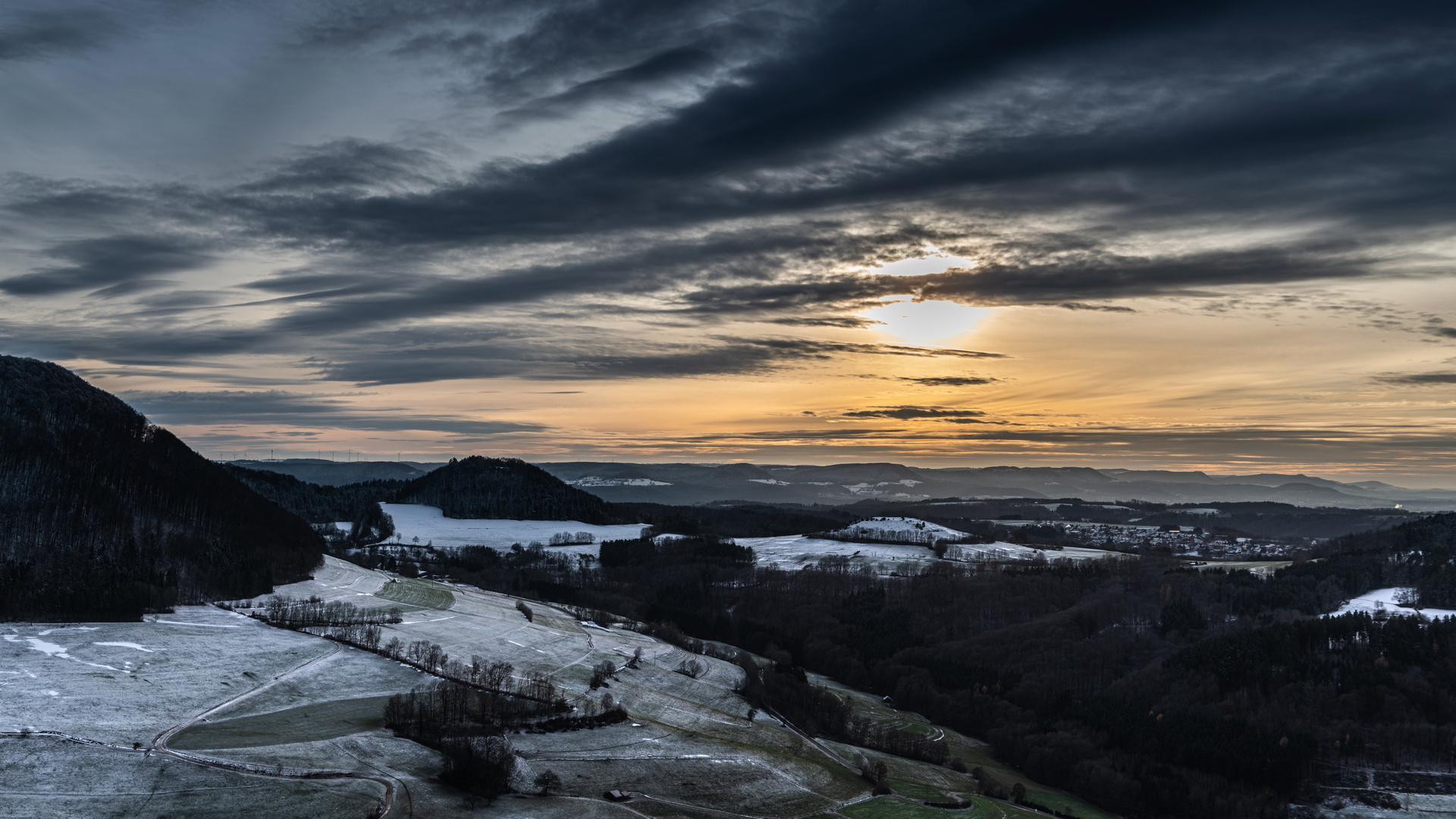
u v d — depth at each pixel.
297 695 167.38
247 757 128.75
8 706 137.38
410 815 117.94
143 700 151.38
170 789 116.38
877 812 160.88
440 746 142.00
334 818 113.75
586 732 169.25
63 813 106.75
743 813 147.75
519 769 139.00
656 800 143.50
